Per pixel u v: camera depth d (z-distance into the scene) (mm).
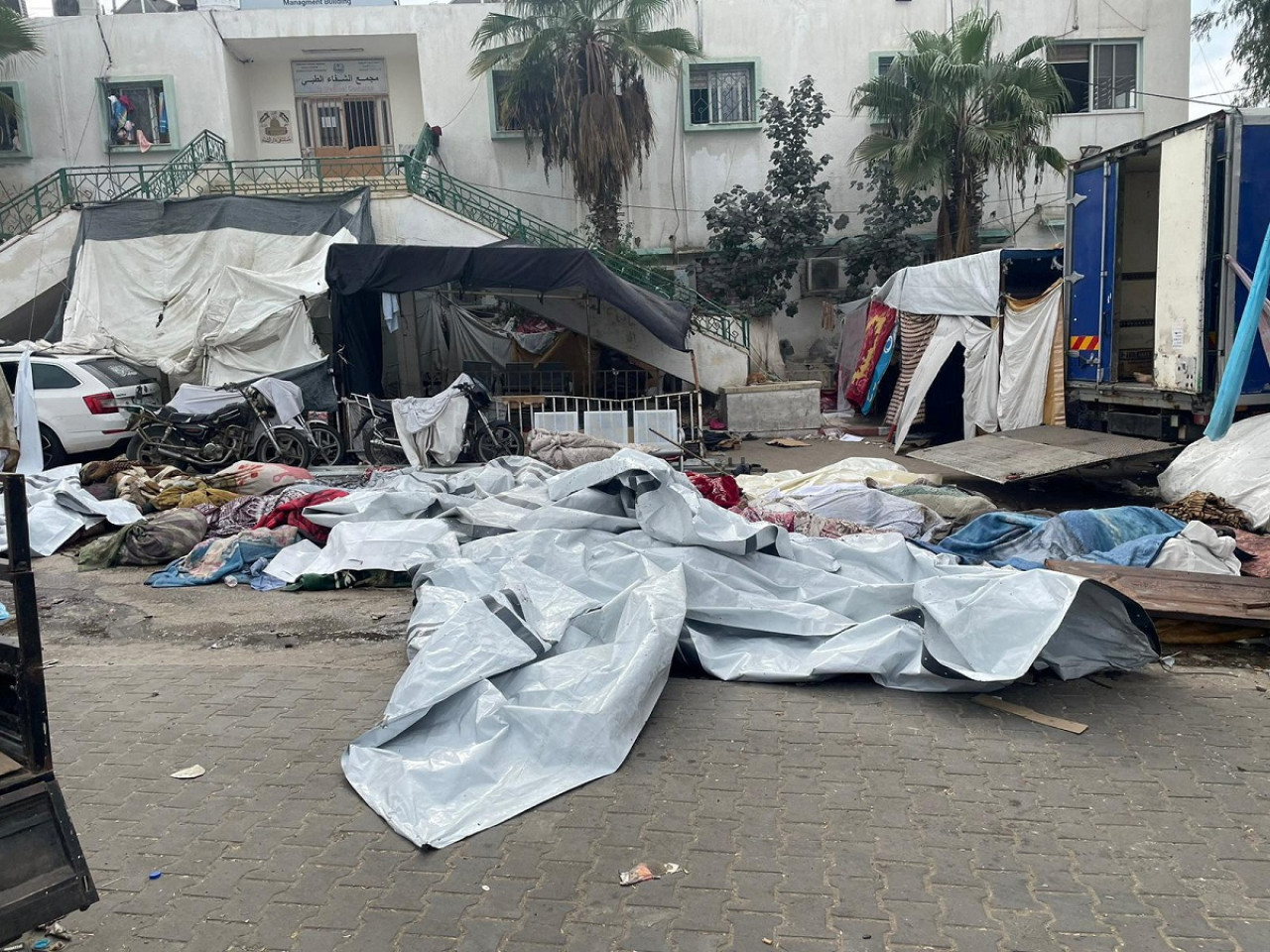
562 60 17938
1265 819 3434
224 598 6898
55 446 11852
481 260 12727
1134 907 2930
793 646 5066
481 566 5727
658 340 16000
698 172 21047
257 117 21438
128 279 15016
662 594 4836
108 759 4133
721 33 20672
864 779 3795
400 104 21516
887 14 20750
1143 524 6715
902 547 5844
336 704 4723
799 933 2848
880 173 19609
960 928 2850
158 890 3146
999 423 12312
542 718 3949
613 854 3301
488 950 2809
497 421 12312
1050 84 18031
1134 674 4887
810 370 20641
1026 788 3695
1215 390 8883
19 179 20000
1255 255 8680
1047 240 20922
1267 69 18031
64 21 19781
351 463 12672
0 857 2314
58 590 7199
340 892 3117
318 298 13828
